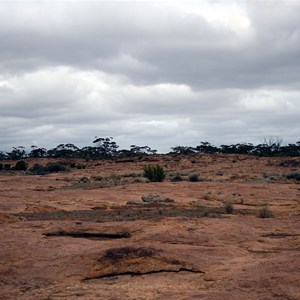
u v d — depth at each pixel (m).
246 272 10.88
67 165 84.62
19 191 35.25
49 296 10.21
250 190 37.75
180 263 12.01
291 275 10.16
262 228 18.36
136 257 12.16
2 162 99.81
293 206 29.23
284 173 61.19
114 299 9.73
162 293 9.95
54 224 19.34
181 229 16.44
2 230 17.92
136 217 22.45
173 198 32.94
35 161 97.56
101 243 15.19
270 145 110.50
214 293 9.48
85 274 11.74
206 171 67.69
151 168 48.53
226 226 17.31
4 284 11.32
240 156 84.31
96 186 42.66
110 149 123.25
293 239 15.89
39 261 12.99
